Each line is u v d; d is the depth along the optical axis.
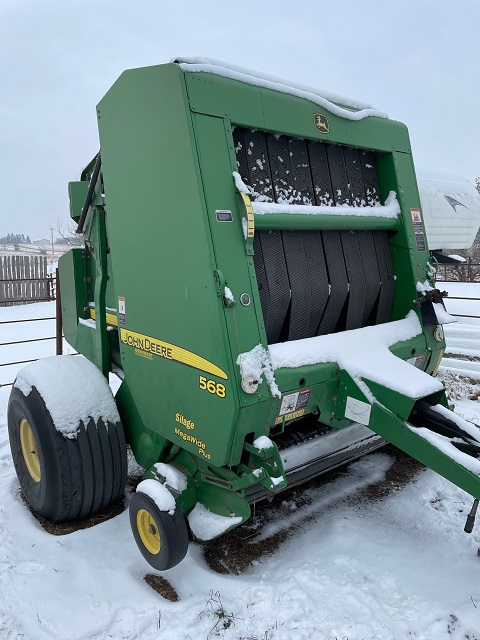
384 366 2.96
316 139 3.13
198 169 2.50
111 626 2.48
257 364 2.54
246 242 2.61
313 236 3.26
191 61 2.64
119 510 3.46
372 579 2.66
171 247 2.69
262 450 2.47
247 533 3.15
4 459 4.57
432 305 3.58
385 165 3.69
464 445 2.68
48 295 17.23
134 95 2.84
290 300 3.09
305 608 2.48
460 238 6.65
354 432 3.34
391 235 3.73
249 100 2.77
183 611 2.52
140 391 3.10
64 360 3.39
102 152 3.18
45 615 2.56
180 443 2.82
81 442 3.08
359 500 3.46
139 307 3.00
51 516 3.20
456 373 6.45
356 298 3.49
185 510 2.84
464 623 2.34
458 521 3.20
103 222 3.76
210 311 2.49
